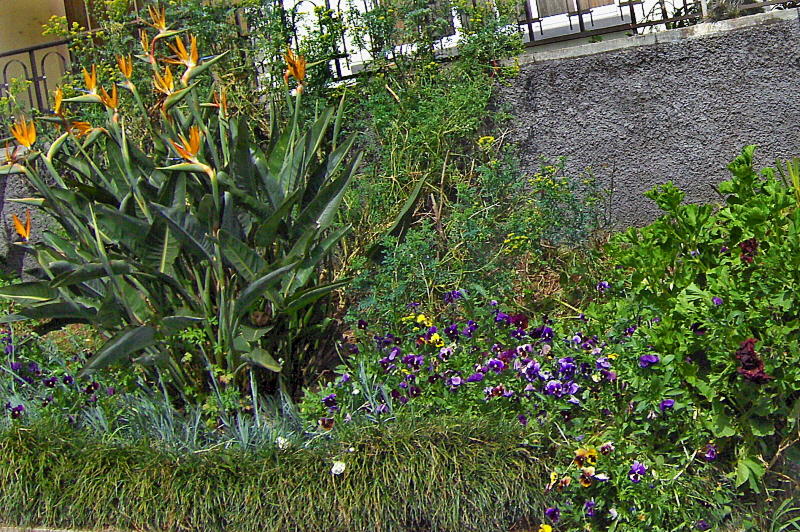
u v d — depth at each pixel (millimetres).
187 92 5117
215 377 4949
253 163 5098
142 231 4820
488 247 5867
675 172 6258
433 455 4254
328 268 5805
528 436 4301
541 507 4207
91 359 4574
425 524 4250
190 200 5375
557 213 5793
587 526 4098
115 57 6883
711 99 6160
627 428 4301
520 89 6445
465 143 6457
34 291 5094
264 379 5234
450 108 6203
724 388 4141
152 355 4859
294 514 4273
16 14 8914
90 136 5461
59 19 7516
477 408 4535
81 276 4715
